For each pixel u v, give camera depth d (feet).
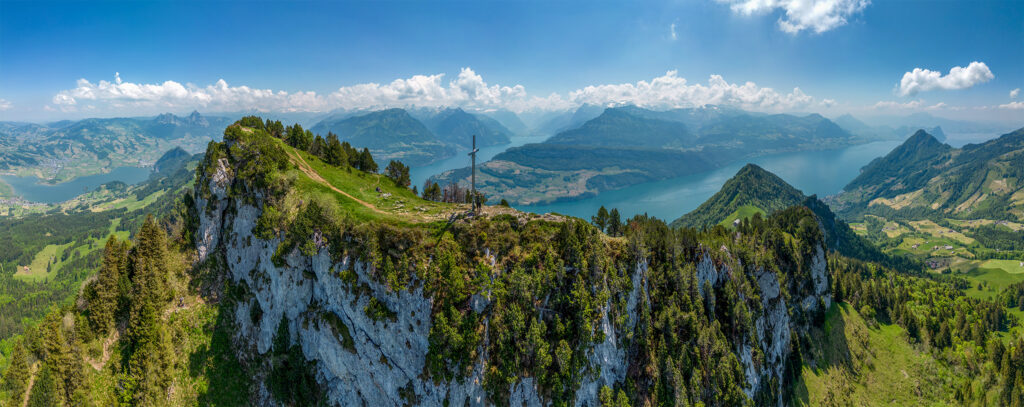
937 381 526.98
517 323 266.77
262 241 337.11
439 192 491.31
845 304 630.74
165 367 303.48
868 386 508.94
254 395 314.35
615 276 308.40
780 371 446.19
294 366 308.19
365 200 371.97
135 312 311.47
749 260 462.19
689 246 394.93
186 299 342.03
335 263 293.23
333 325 292.40
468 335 259.39
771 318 458.09
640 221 474.08
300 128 510.17
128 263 335.47
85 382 286.66
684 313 350.23
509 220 307.58
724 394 342.23
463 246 286.87
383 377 276.62
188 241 370.32
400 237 285.64
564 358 269.44
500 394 261.85
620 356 303.48
